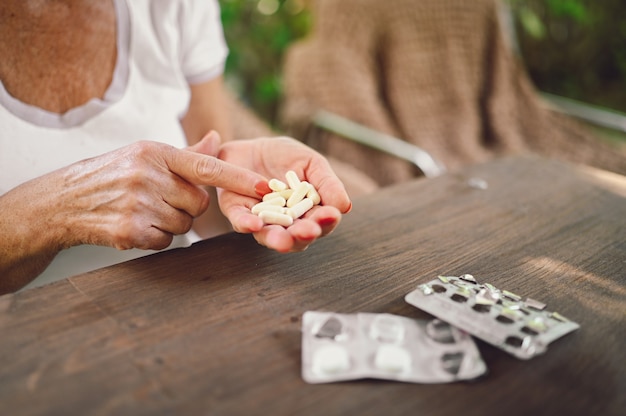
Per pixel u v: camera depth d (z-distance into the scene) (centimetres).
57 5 54
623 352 39
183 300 42
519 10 187
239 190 49
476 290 43
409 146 101
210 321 40
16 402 34
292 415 34
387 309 42
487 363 38
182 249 49
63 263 57
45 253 49
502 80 136
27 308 40
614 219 57
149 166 47
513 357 38
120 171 47
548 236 53
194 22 68
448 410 35
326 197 49
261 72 180
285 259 48
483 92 138
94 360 36
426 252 50
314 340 38
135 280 44
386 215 56
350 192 85
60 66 55
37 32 54
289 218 47
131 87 60
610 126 122
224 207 51
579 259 50
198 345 38
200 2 68
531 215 58
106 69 59
